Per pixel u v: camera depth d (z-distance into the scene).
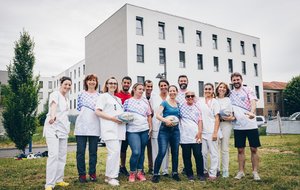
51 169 5.18
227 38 38.47
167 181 5.86
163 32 31.58
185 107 6.18
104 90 6.05
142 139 6.07
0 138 25.27
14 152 18.78
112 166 5.59
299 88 49.31
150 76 29.56
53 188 5.27
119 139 5.72
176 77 31.78
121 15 29.39
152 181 5.84
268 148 11.61
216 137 6.00
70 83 5.65
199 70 34.19
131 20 28.75
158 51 30.53
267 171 6.68
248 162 8.12
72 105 59.69
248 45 41.12
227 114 5.95
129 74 28.14
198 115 6.14
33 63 16.33
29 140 15.65
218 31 37.09
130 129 5.98
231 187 5.36
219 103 6.18
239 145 6.00
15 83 15.98
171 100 6.16
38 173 7.06
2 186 5.57
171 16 32.03
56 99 5.38
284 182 5.53
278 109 53.66
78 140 5.81
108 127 5.63
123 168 6.74
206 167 6.44
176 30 32.41
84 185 5.52
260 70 42.53
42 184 5.77
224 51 37.56
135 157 5.89
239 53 39.53
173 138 6.00
